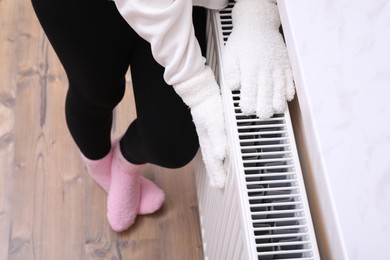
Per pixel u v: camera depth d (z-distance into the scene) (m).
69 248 1.38
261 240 0.73
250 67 0.77
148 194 1.42
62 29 0.92
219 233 0.98
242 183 0.72
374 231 0.53
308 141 0.62
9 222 1.40
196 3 0.85
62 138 1.52
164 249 1.39
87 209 1.43
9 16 1.70
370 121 0.58
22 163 1.48
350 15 0.65
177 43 0.78
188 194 1.47
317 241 0.71
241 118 0.78
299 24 0.65
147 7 0.76
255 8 0.83
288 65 0.79
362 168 0.56
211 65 0.93
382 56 0.62
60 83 1.61
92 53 0.96
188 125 0.96
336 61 0.62
